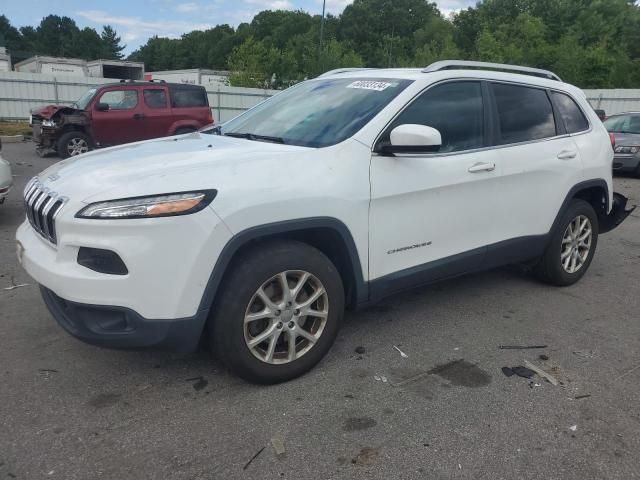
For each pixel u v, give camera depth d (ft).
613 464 8.57
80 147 44.39
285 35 246.88
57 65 129.29
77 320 9.28
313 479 8.07
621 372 11.48
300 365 10.62
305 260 10.23
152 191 8.93
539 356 12.08
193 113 47.26
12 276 16.16
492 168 13.16
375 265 11.40
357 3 244.22
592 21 186.91
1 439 8.76
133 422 9.29
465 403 10.12
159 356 11.54
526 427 9.44
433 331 13.17
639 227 25.96
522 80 14.74
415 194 11.71
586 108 16.60
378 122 11.41
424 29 239.09
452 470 8.33
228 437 8.95
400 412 9.77
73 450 8.55
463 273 13.46
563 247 16.15
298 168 10.24
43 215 9.68
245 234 9.42
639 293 16.39
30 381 10.49
